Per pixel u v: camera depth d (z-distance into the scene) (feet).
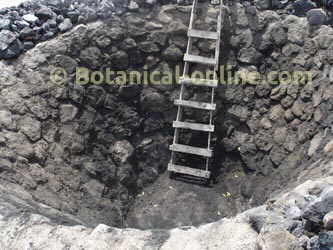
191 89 19.99
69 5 19.36
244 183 18.98
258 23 19.77
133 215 17.85
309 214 9.57
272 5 20.03
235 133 19.88
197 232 10.57
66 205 15.06
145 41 19.58
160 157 19.97
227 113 19.93
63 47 18.08
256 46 19.69
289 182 16.44
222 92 19.89
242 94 19.80
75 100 17.95
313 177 14.17
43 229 10.86
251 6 20.01
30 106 16.76
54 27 18.45
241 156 19.60
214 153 20.03
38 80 17.33
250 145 19.45
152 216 17.79
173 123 18.85
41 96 17.19
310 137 17.51
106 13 19.15
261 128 19.36
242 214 10.73
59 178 16.01
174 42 19.81
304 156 17.17
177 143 19.22
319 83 17.88
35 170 15.40
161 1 20.18
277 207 10.91
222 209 18.15
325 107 17.24
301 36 18.99
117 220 16.80
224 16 19.95
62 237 10.65
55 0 19.20
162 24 19.77
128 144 19.30
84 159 17.61
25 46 17.72
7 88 16.66
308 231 9.63
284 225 9.78
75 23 18.89
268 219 10.11
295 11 19.70
